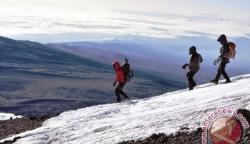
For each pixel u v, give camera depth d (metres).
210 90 21.95
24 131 22.38
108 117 21.50
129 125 17.00
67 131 19.20
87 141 16.89
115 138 16.09
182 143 13.69
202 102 17.36
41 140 18.42
